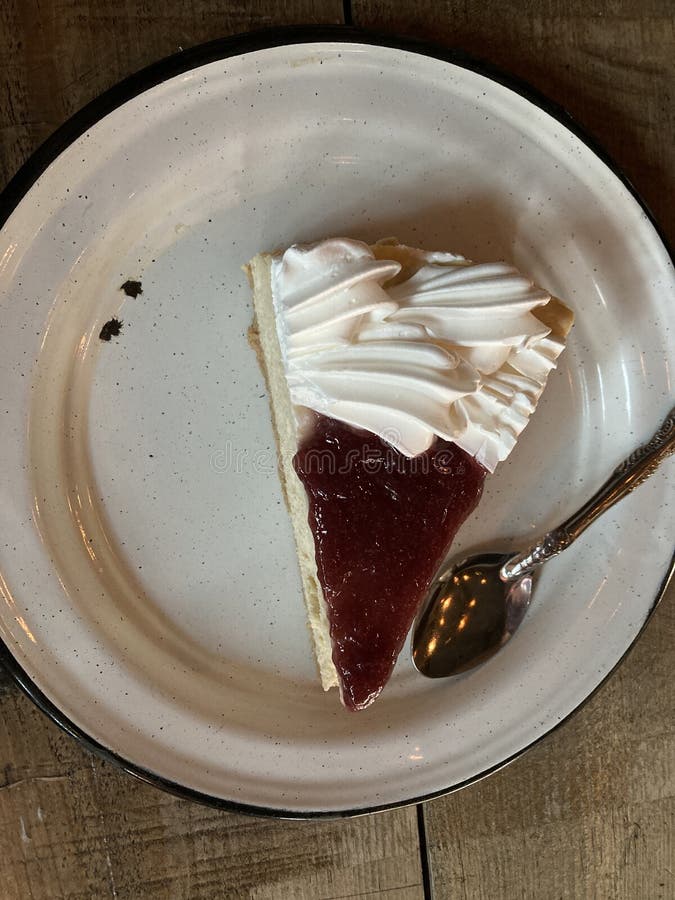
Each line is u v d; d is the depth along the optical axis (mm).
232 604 241
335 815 232
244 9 232
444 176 236
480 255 242
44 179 210
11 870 240
